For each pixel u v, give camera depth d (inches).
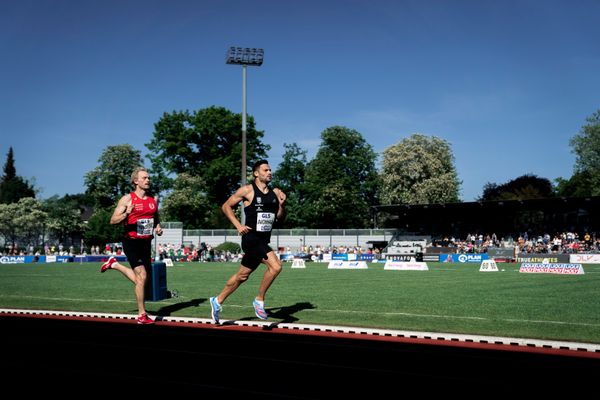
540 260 1376.7
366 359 198.7
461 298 435.5
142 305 301.1
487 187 3191.4
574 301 409.4
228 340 240.8
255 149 2642.7
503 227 1984.5
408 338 249.3
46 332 265.7
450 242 1909.4
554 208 1852.9
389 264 1101.1
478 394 149.9
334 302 404.5
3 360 196.1
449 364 190.2
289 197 2827.3
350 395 149.1
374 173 2770.7
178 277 768.3
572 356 207.6
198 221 2559.1
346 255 1740.9
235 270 1016.2
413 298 435.8
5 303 406.0
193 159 2605.8
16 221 2785.4
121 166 2940.5
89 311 355.6
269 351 214.4
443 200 2596.0
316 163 2694.4
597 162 2389.3
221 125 2541.8
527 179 3019.2
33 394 150.3
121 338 245.6
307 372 177.3
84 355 205.6
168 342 235.6
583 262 1306.6
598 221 1814.7
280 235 2154.3
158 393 151.3
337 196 2564.0
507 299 425.7
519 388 156.6
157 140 2596.0
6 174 4357.8
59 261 1761.8
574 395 149.0
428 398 146.2
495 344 234.7
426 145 2687.0
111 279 716.0
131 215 309.0
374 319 307.1
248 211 282.7
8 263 1617.9
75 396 147.9
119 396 148.0
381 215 2893.7
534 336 249.1
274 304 391.5
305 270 1039.6
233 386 158.7
